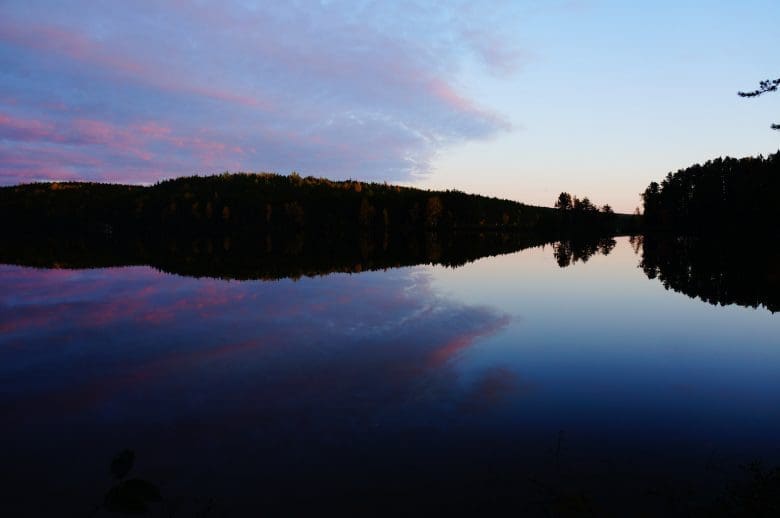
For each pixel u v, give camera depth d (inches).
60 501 235.9
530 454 263.9
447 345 504.7
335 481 243.1
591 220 4087.1
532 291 879.1
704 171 3065.9
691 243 2288.4
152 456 277.3
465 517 208.4
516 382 388.8
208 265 1359.5
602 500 214.8
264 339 536.4
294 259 1587.1
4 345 526.6
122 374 426.9
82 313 690.8
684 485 226.5
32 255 1683.1
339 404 346.6
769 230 2112.5
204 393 376.2
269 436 297.6
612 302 759.7
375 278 1067.9
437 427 303.3
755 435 284.4
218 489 239.9
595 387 375.2
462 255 1808.6
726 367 426.6
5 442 299.7
